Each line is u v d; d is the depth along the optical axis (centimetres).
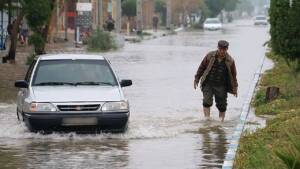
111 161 2467
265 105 3731
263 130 2902
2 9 5956
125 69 6506
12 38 6625
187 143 2850
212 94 3525
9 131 3059
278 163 2156
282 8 4481
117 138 2941
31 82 3148
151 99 4331
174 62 7444
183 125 3322
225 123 3397
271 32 5056
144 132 3080
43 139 2894
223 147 2752
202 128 3241
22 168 2345
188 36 15550
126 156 2564
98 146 2758
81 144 2794
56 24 11031
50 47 9688
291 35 4475
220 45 3472
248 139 2736
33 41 6397
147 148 2733
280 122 3039
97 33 9762
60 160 2481
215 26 19738
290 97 3891
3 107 3912
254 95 4341
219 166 2391
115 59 7900
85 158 2517
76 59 3275
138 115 3634
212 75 3494
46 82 3144
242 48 10125
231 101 4209
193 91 4769
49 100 2916
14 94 4478
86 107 2914
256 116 3541
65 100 2916
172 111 3800
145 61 7588
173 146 2780
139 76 5809
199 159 2512
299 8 4425
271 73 5612
